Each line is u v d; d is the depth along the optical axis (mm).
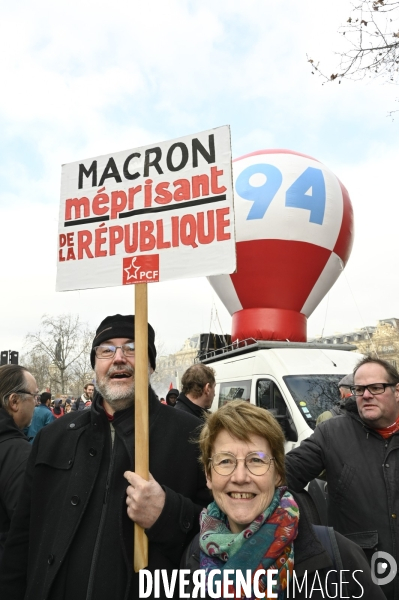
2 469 2875
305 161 10398
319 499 5023
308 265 9984
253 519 1889
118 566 2146
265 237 9836
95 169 2781
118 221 2670
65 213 2818
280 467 2014
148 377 2426
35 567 2238
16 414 3244
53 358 48906
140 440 2219
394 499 2908
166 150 2625
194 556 2014
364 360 3178
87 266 2705
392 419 3047
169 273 2508
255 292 10141
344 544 1922
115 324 2543
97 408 2424
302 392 6695
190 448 2428
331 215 10141
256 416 2002
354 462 3074
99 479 2311
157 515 2115
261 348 8117
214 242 2447
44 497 2387
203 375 4867
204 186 2510
